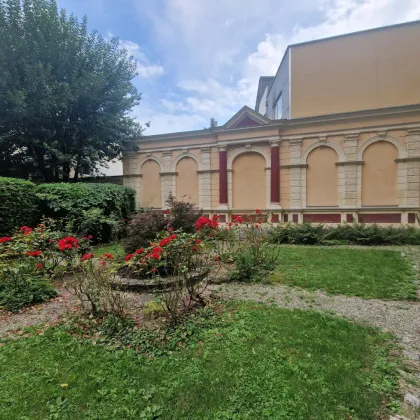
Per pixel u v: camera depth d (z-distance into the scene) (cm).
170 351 267
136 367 244
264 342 279
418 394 207
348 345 270
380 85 1033
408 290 433
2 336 312
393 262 592
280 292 437
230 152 1162
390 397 203
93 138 1215
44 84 1018
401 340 287
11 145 1145
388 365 239
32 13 1057
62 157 1102
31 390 218
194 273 412
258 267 533
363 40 1051
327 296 420
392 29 1015
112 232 972
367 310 367
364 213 991
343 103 1079
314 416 185
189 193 1252
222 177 1163
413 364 245
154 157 1309
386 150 966
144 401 204
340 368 234
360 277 498
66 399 208
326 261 615
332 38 1088
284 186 1087
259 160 1129
